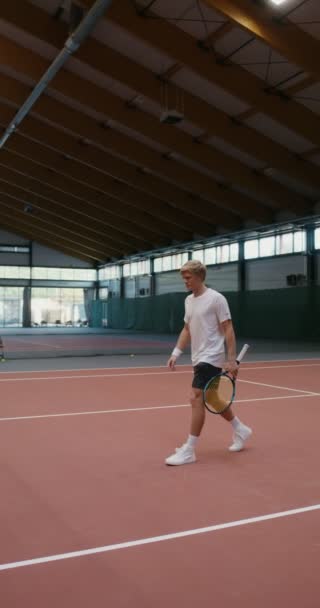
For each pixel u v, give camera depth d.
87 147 26.41
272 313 28.00
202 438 5.98
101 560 3.05
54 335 34.25
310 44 14.80
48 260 49.28
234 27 15.59
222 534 3.42
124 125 21.55
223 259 34.75
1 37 18.67
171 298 36.44
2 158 30.08
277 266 30.69
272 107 18.08
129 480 4.52
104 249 45.72
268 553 3.15
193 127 22.20
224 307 4.93
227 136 20.66
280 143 21.53
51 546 3.23
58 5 16.47
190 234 36.16
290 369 13.62
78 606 2.57
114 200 33.31
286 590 2.73
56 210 37.53
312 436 6.12
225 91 18.16
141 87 18.70
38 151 28.08
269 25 14.36
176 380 11.22
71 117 23.08
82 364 14.96
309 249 28.00
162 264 41.25
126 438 5.97
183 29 16.27
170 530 3.47
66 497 4.10
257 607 2.58
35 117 25.12
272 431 6.36
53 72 17.77
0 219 43.59
